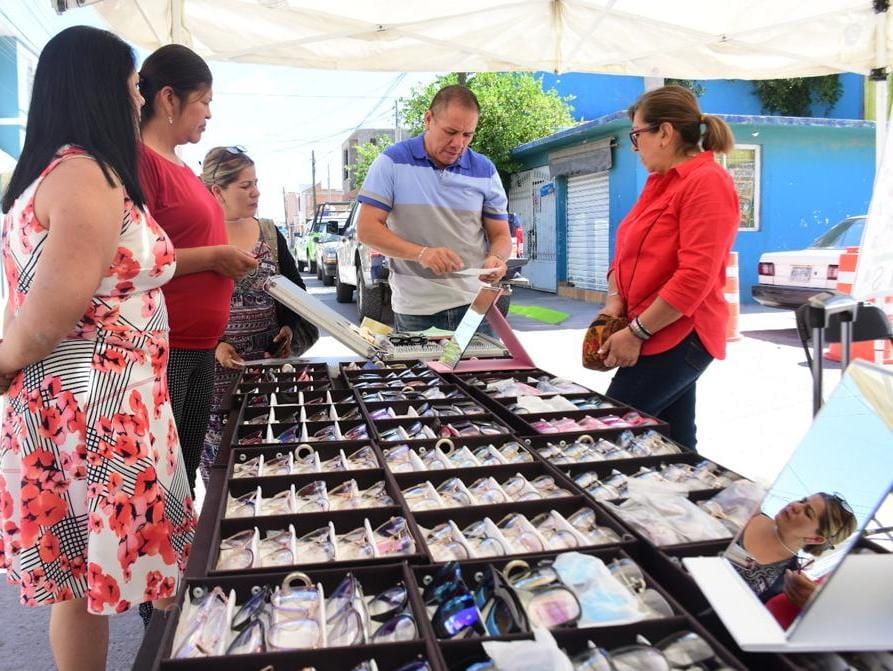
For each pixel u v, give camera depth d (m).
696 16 4.56
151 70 2.35
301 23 4.39
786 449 4.93
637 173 12.57
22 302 1.75
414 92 18.00
